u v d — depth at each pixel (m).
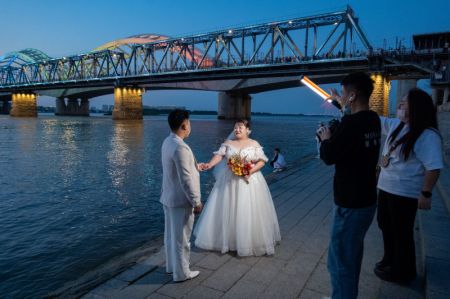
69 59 118.69
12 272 5.69
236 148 4.20
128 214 9.29
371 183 2.39
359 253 2.45
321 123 2.51
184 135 3.45
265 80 104.06
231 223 4.25
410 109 2.87
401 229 3.21
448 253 3.39
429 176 2.70
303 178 9.80
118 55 107.62
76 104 166.25
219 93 128.75
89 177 15.65
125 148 29.94
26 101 134.88
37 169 18.12
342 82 2.48
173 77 89.88
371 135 2.35
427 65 47.03
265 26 73.19
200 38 85.31
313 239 4.78
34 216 9.20
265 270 3.79
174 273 3.50
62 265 5.98
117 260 4.44
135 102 106.31
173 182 3.39
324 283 3.49
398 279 3.33
